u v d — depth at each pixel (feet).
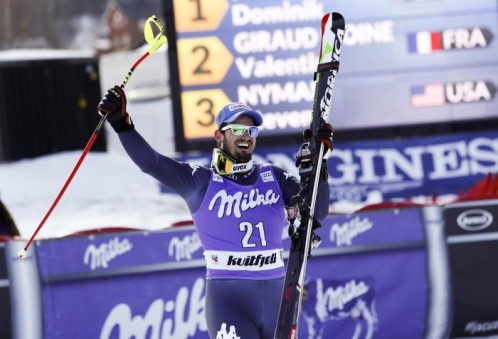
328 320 63.77
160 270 62.28
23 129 153.28
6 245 60.49
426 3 97.04
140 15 443.32
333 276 63.87
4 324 60.29
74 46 458.91
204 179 46.88
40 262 60.90
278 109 96.32
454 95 97.91
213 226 46.57
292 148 96.43
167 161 46.62
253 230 46.50
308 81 96.17
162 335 62.18
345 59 97.19
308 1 95.71
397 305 64.39
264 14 95.71
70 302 61.05
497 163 98.27
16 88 153.17
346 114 97.55
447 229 64.90
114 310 61.57
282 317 44.24
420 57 97.40
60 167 145.07
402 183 98.37
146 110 165.58
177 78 95.71
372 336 64.08
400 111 97.81
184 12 95.35
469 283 64.80
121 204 126.72
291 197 46.75
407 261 64.59
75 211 123.75
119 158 150.82
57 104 154.61
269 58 95.96
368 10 96.58
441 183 98.43
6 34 314.76
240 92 96.17
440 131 98.27
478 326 64.90
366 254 64.34
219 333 45.78
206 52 95.61
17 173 142.61
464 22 97.45
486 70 97.91
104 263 61.67
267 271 46.68
